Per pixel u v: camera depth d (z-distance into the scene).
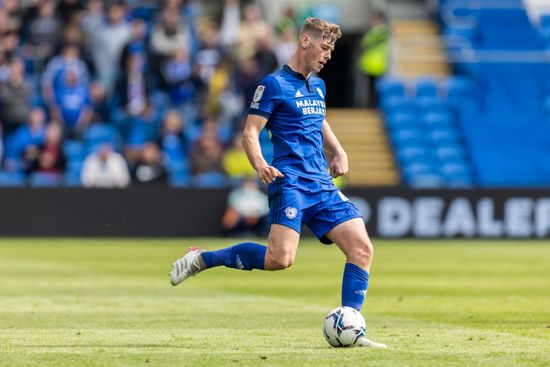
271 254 24.02
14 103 81.25
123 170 78.81
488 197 80.38
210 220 78.12
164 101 85.88
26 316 31.34
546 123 92.81
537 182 89.31
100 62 87.19
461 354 22.97
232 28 92.25
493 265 55.47
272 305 35.41
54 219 77.19
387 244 74.31
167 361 21.80
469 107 93.19
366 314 32.62
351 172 89.06
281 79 24.33
